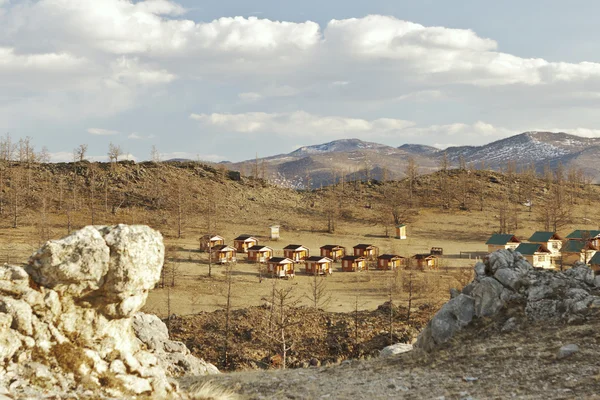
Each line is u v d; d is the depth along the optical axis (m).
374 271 106.88
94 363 16.66
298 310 66.00
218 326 60.72
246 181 196.38
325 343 56.88
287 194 191.38
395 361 26.98
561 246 109.19
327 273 103.25
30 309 16.11
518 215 167.38
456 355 25.23
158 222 141.50
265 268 103.69
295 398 20.67
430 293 81.31
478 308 29.64
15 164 175.88
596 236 113.31
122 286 17.36
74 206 145.38
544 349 23.34
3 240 106.44
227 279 90.12
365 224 158.12
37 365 15.52
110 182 171.88
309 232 145.75
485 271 32.44
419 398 19.36
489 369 22.16
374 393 20.64
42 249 16.81
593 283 30.28
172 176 184.00
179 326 61.19
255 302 75.81
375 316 64.88
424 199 187.50
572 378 19.33
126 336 18.44
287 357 53.53
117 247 17.38
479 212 170.88
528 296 29.39
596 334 23.69
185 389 21.95
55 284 16.73
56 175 172.50
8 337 15.40
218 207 163.25
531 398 17.81
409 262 107.69
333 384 22.95
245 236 124.44
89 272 16.89
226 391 21.39
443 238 141.38
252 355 54.03
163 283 84.00
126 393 16.61
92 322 17.31
